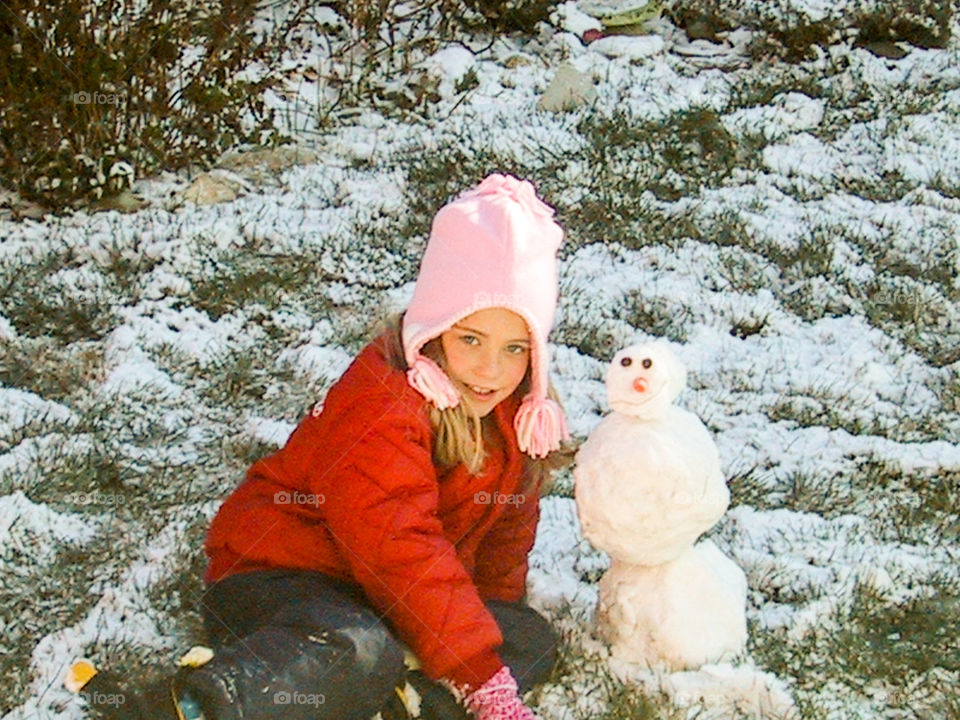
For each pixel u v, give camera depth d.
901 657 3.81
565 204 6.74
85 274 5.97
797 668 3.71
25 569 4.13
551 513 4.43
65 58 6.52
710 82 8.34
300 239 6.34
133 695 3.47
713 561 3.78
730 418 5.21
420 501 3.29
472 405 3.38
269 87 7.30
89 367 5.36
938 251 6.61
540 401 3.50
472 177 6.93
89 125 6.56
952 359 5.75
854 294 6.18
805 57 8.70
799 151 7.59
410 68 8.04
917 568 4.27
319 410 3.44
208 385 5.27
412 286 6.08
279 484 3.48
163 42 6.73
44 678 3.64
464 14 8.68
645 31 8.89
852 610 4.00
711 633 3.61
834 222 6.84
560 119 7.66
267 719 3.02
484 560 3.66
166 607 3.94
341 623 3.16
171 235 6.31
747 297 6.12
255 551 3.43
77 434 4.89
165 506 4.49
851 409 5.31
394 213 6.66
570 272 6.24
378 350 3.39
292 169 7.02
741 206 6.91
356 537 3.28
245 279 5.97
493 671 3.28
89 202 6.55
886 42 8.98
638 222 6.67
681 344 5.75
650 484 3.42
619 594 3.64
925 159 7.59
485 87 8.03
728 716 3.48
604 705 3.52
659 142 7.37
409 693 3.36
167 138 6.84
